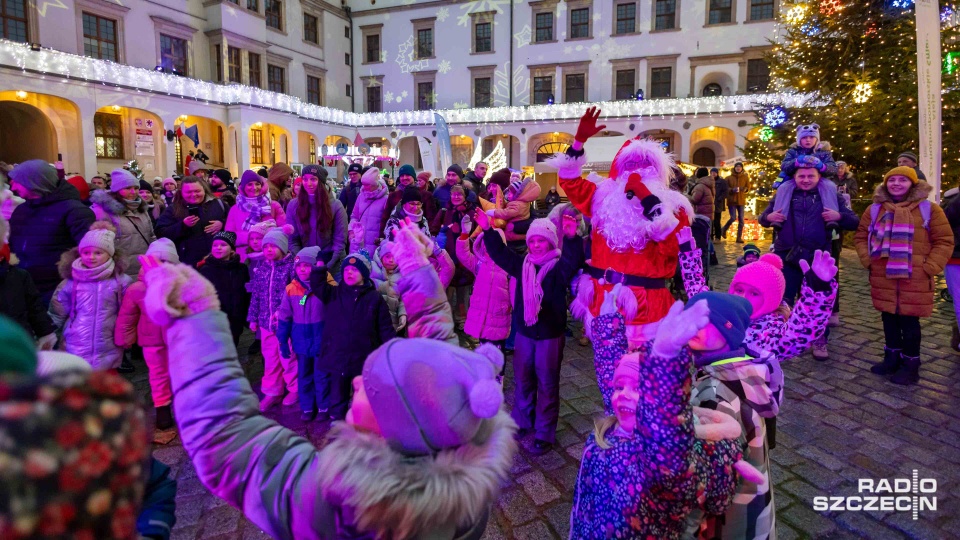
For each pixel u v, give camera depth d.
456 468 0.92
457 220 5.76
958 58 8.55
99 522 0.48
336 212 4.96
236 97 22.95
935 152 5.57
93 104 18.44
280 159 28.67
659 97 27.14
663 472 1.21
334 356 3.38
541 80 29.20
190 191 4.84
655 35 26.80
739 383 1.53
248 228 5.02
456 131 29.20
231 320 4.32
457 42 30.48
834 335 5.38
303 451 1.04
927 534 2.42
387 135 30.64
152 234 4.95
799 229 4.50
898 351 4.23
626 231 2.62
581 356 4.94
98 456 0.48
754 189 13.79
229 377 1.05
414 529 0.88
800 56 10.88
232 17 24.52
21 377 0.49
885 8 9.40
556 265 3.12
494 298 3.73
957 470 2.94
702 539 1.56
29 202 3.87
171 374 1.03
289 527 0.97
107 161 20.48
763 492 1.54
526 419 3.32
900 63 9.41
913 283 3.98
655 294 2.68
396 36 31.89
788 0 11.12
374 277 3.79
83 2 19.53
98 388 0.52
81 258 3.29
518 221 4.48
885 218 4.09
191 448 1.01
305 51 29.59
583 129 2.92
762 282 1.92
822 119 9.94
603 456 1.49
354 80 33.12
